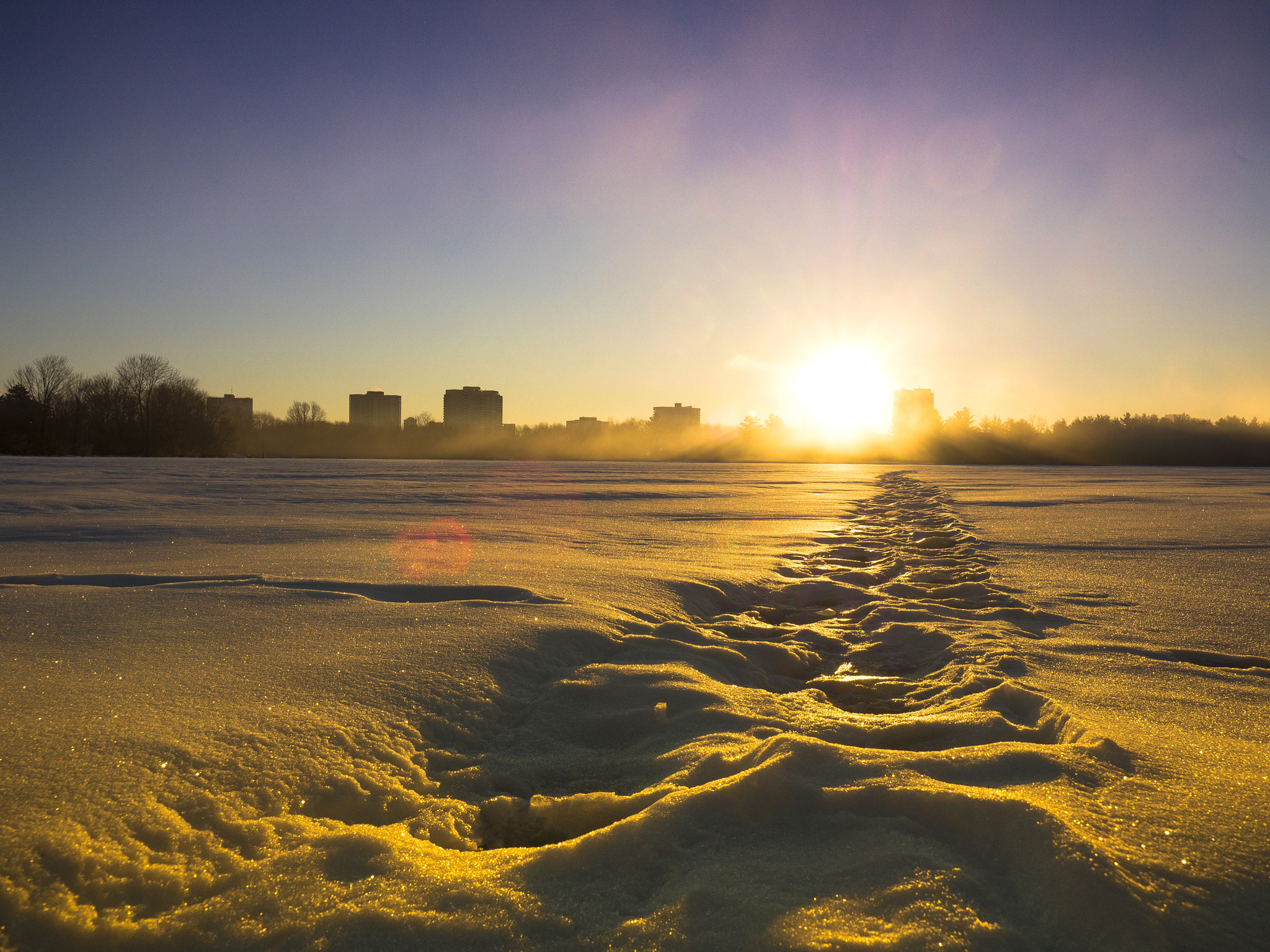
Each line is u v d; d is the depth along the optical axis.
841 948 1.47
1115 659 4.16
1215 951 1.47
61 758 2.42
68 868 1.85
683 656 4.13
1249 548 9.12
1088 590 6.45
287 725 2.77
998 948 1.47
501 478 27.66
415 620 4.46
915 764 2.37
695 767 2.43
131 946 1.62
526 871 1.83
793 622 5.84
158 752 2.48
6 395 62.50
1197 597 6.12
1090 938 1.53
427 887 1.77
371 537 9.26
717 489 21.52
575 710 3.22
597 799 2.31
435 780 2.54
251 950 1.58
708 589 6.37
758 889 1.70
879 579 7.61
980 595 6.36
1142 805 2.07
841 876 1.73
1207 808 2.06
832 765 2.31
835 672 4.45
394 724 2.88
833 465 55.59
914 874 1.71
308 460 55.88
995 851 1.84
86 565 6.58
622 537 9.96
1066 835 1.77
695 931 1.56
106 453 63.81
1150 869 1.72
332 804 2.29
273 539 8.92
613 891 1.76
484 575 6.36
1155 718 3.09
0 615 4.41
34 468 30.64
